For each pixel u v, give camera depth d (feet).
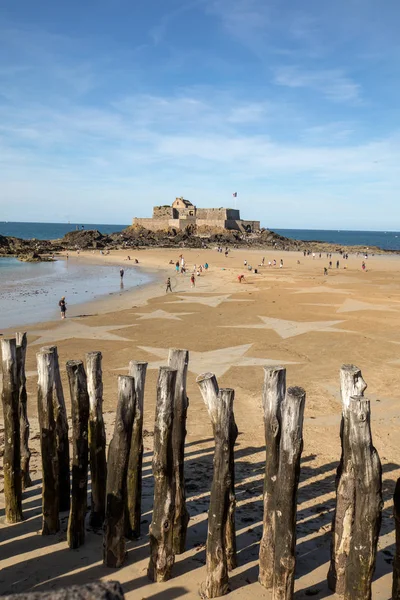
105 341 76.64
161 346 72.90
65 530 24.64
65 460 25.62
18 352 28.40
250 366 61.46
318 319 93.25
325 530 24.50
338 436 38.65
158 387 20.38
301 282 161.99
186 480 30.45
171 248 377.50
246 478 30.83
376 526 17.89
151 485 29.68
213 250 361.51
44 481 24.02
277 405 19.69
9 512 25.41
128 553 22.76
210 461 33.47
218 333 81.61
